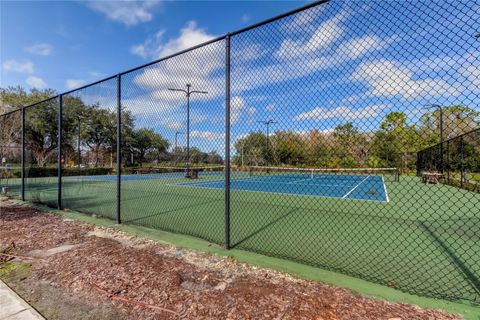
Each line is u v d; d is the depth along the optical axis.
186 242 3.63
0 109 19.03
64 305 2.12
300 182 12.84
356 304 2.04
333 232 4.17
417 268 2.76
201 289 2.34
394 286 2.35
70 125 6.48
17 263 2.96
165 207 6.40
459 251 3.27
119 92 4.79
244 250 3.32
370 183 12.92
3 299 2.21
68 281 2.51
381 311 1.95
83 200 7.36
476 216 5.48
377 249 3.36
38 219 5.00
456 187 10.37
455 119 2.71
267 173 7.70
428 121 2.87
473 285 2.37
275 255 3.14
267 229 4.36
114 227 4.43
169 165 5.50
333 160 3.56
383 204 6.98
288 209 6.20
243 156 4.33
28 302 2.17
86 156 6.62
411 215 5.57
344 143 3.38
